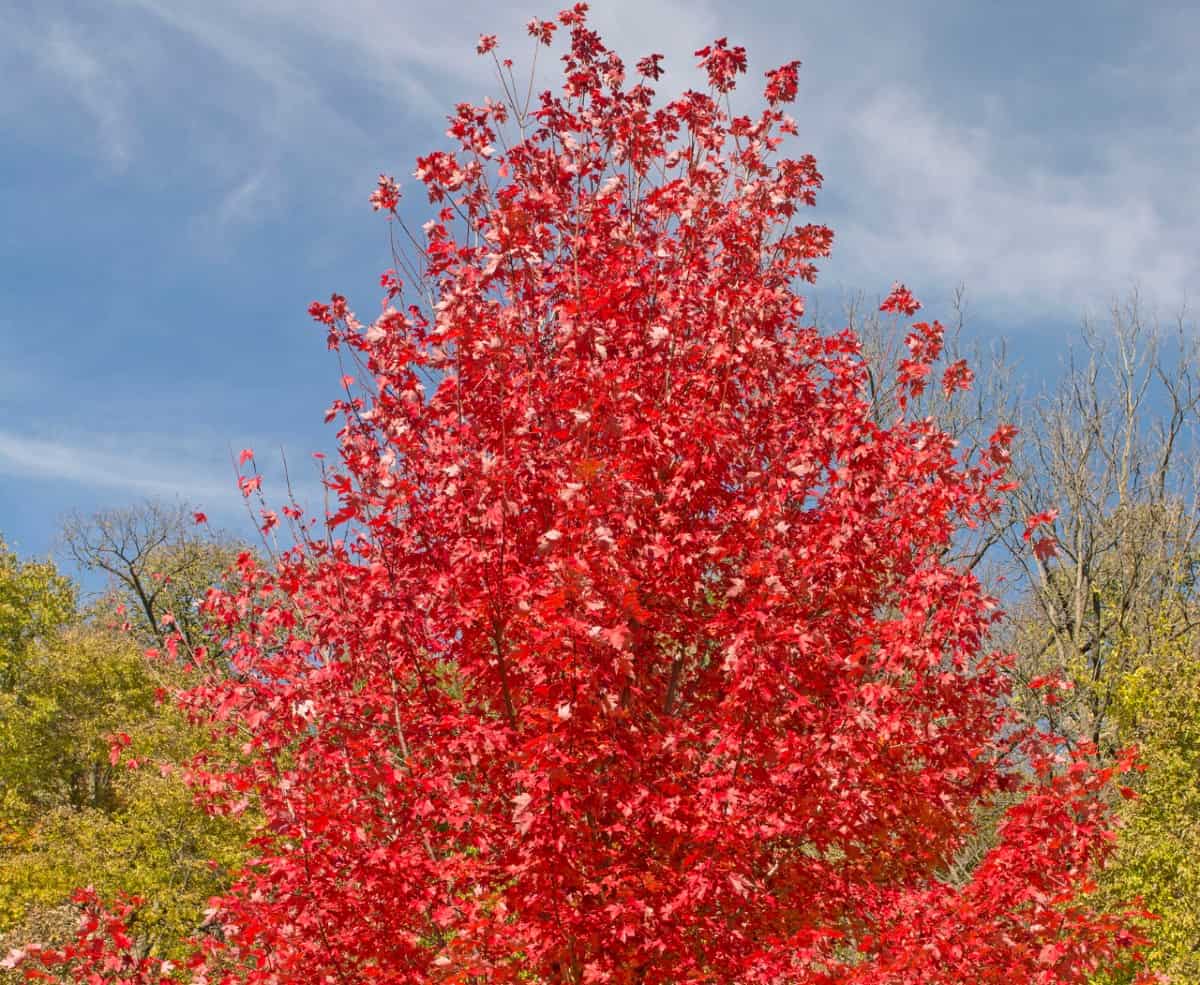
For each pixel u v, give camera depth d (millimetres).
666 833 6477
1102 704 20594
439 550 7160
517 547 6816
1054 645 26828
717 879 5965
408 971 6227
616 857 6340
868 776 6812
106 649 27641
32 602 29109
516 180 8367
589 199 8328
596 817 6199
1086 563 26922
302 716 6562
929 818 7293
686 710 7578
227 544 35875
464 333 6559
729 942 6266
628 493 6488
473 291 7141
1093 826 5828
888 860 7738
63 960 6762
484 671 7066
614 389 6488
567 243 8180
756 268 8297
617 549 5910
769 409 8109
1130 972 12805
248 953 6754
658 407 7293
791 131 8289
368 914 6355
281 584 7469
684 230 8180
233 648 7766
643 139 8305
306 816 6211
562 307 6941
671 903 5855
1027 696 20953
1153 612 24250
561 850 5621
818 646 7062
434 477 7207
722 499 7238
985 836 13023
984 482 7504
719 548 6793
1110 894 14133
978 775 7570
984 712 7609
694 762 6691
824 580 7438
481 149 8109
